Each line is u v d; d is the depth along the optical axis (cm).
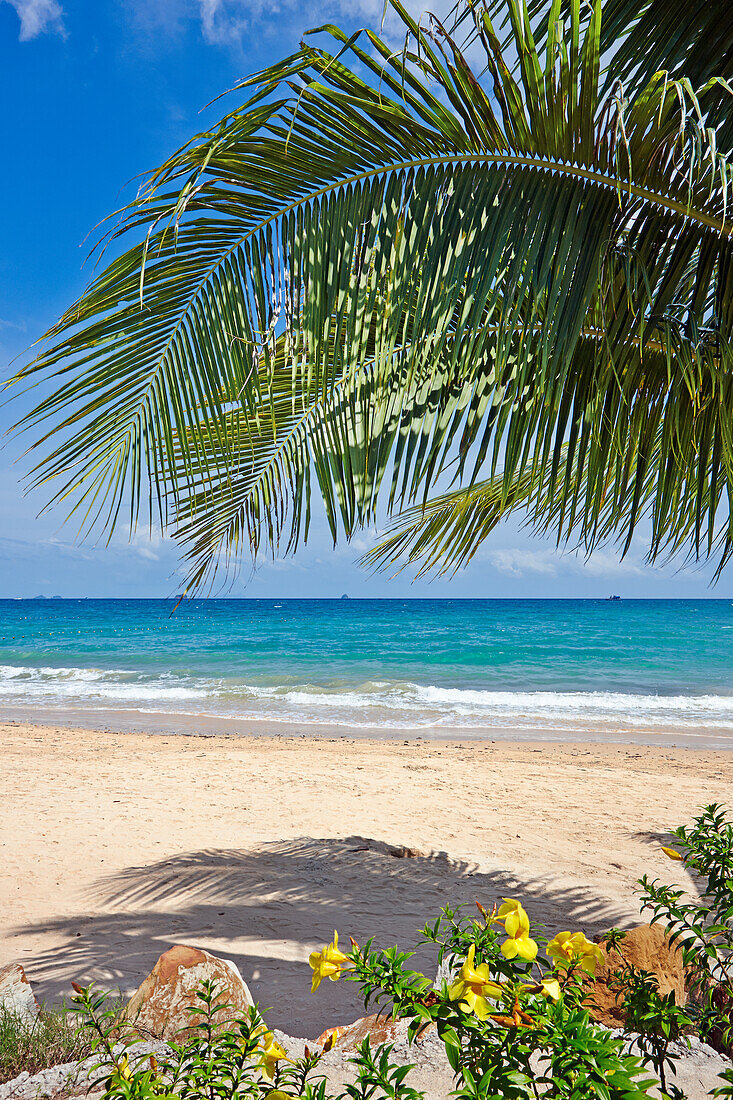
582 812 666
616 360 230
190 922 397
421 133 199
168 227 172
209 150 180
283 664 2492
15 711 1504
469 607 7925
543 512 339
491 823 624
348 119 195
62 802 672
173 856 511
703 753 1038
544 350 200
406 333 220
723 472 240
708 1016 153
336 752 1006
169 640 3566
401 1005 97
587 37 182
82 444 213
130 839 553
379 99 191
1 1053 241
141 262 196
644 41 199
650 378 254
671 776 846
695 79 201
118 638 3728
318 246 207
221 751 1001
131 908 417
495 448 209
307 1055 112
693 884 461
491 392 210
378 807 676
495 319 230
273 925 393
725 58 198
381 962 105
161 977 258
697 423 241
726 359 216
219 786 756
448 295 201
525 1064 91
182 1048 119
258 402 245
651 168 203
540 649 2952
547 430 222
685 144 177
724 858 173
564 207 207
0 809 639
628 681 2077
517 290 208
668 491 252
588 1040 85
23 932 382
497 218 205
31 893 438
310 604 9881
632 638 3462
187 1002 248
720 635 3616
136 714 1462
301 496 256
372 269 204
